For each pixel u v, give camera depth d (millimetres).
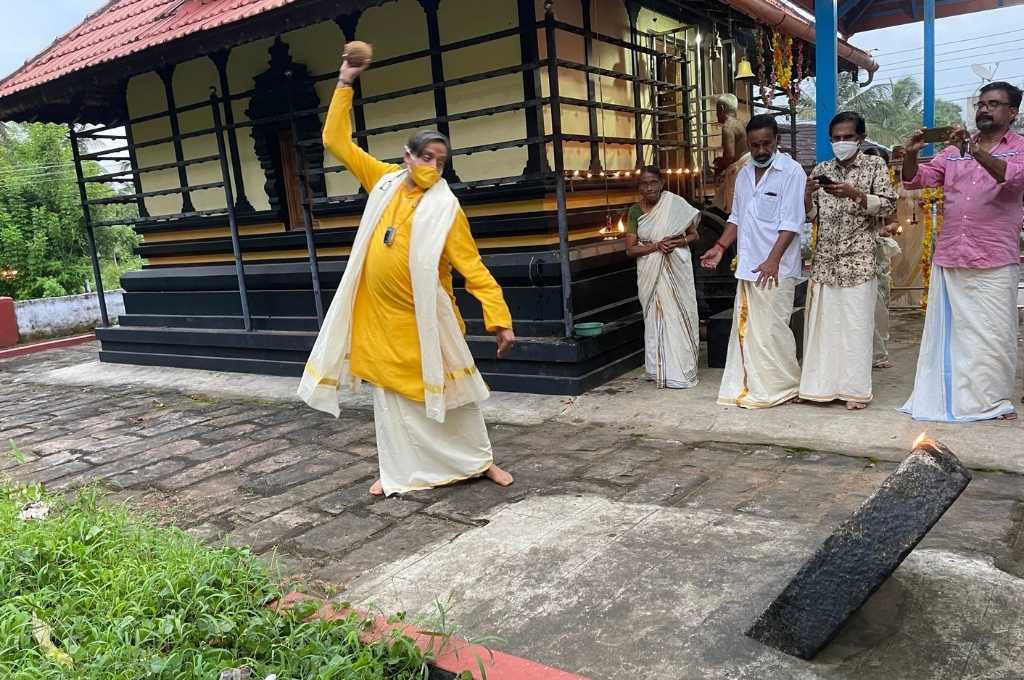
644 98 6910
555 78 5141
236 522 3668
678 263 5199
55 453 5242
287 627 2531
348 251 6957
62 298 12484
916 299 7945
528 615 2551
